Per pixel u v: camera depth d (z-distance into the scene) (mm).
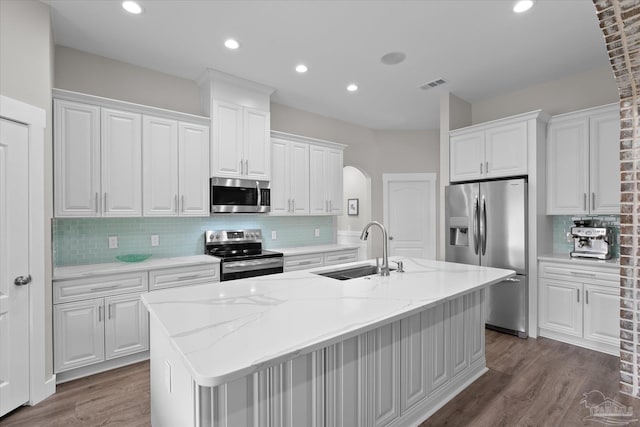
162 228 3361
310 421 1384
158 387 1597
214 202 3316
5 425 1938
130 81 3143
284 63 3158
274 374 1269
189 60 3090
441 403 2102
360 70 3311
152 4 2266
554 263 3170
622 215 2203
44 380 2211
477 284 1982
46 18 2248
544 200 3363
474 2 2254
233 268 3291
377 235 5535
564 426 1911
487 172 3582
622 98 2176
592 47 2859
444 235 3955
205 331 1204
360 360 1583
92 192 2656
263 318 1354
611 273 2818
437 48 2881
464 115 4148
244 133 3551
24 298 2111
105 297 2568
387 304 1560
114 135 2777
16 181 2070
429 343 2018
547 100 3596
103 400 2195
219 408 1136
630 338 2203
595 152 3041
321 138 4770
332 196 4523
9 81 2064
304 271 2389
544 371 2568
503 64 3174
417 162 5559
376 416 1667
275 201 3912
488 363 2711
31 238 2150
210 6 2293
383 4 2273
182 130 3166
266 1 2240
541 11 2354
